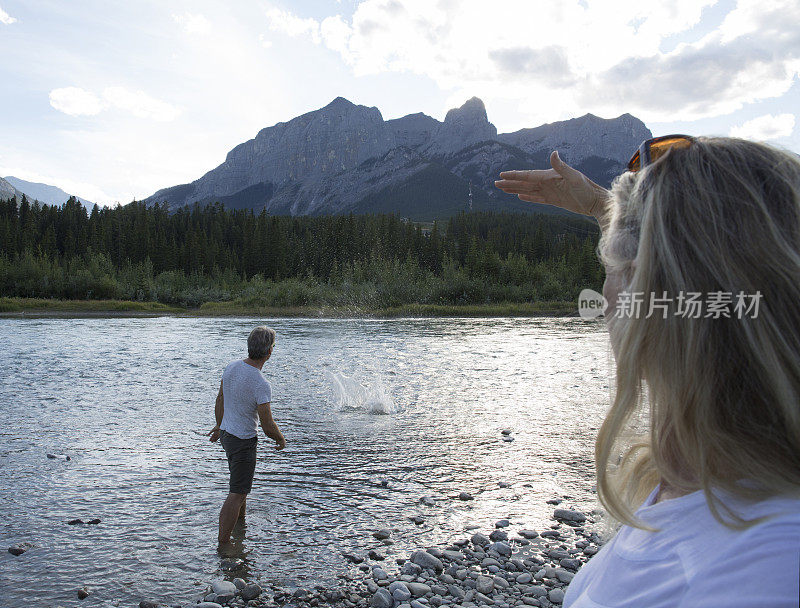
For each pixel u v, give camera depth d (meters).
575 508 6.00
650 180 0.57
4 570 4.64
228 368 5.25
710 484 0.49
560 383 13.61
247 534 5.34
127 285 75.00
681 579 0.48
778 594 0.41
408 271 72.44
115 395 11.99
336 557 4.89
